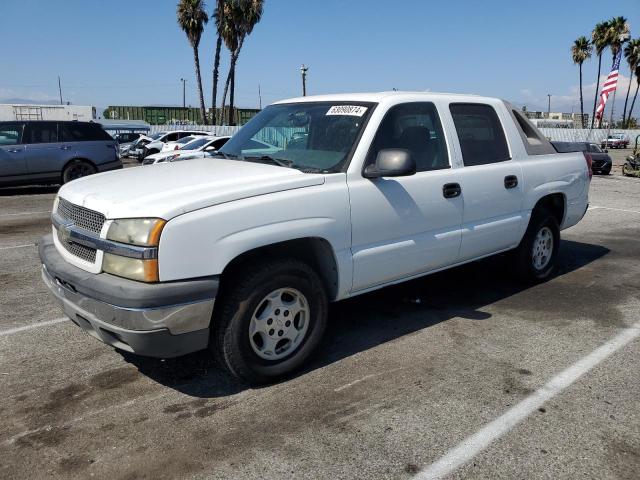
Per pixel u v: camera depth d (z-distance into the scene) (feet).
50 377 12.26
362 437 9.94
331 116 13.92
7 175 44.04
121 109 191.72
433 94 15.16
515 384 11.93
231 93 124.36
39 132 45.47
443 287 18.70
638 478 8.91
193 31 121.49
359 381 12.03
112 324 10.11
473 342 14.14
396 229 13.34
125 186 11.55
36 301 17.44
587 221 33.09
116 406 11.05
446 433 10.08
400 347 13.80
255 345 11.40
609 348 13.84
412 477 8.91
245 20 118.93
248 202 10.85
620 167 88.07
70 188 12.53
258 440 9.86
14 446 9.72
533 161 17.52
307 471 9.03
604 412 10.83
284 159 13.39
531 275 18.61
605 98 77.92
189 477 8.90
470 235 15.29
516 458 9.38
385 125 13.41
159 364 12.89
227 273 11.34
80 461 9.31
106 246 10.35
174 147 69.62
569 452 9.55
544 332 14.87
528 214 17.38
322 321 12.41
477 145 15.89
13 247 25.27
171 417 10.63
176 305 9.98
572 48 177.68
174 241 9.98
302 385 11.86
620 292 18.51
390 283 13.84
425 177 13.96
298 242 12.07
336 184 12.23
